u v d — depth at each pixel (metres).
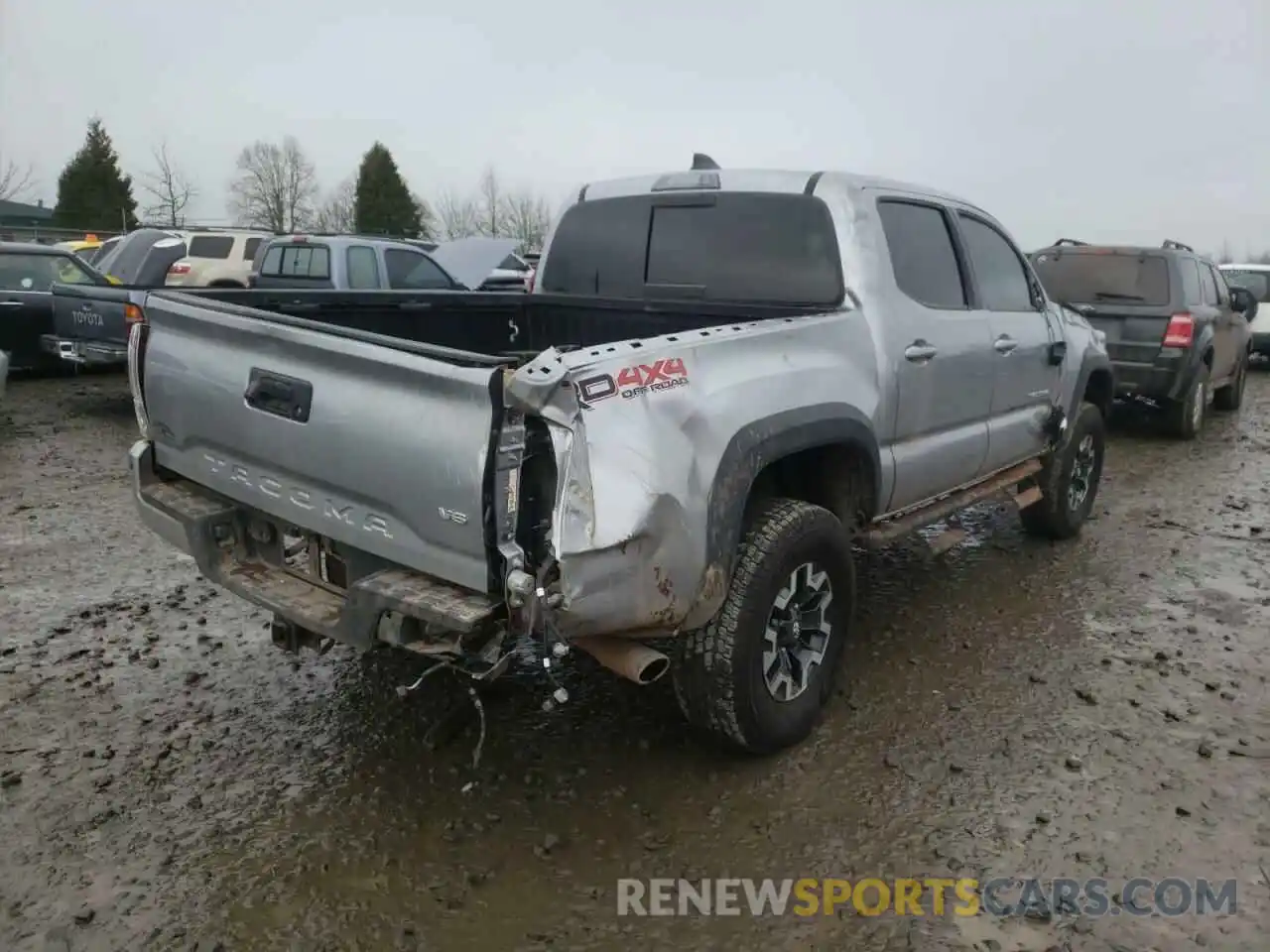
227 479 3.39
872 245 4.03
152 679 4.11
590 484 2.66
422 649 2.72
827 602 3.62
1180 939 2.65
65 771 3.40
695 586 2.94
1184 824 3.15
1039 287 5.50
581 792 3.30
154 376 3.61
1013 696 4.02
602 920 2.71
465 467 2.60
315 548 3.26
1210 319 10.03
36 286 11.82
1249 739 3.70
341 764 3.47
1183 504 7.35
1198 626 4.82
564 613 2.69
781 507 3.43
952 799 3.27
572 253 5.03
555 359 2.64
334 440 2.91
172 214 58.44
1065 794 3.31
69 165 56.03
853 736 3.68
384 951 2.58
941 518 4.64
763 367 3.33
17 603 4.92
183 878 2.85
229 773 3.41
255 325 3.13
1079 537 6.33
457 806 3.22
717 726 3.33
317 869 2.90
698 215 4.48
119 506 6.78
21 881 2.83
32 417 9.97
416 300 4.64
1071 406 5.77
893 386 4.01
